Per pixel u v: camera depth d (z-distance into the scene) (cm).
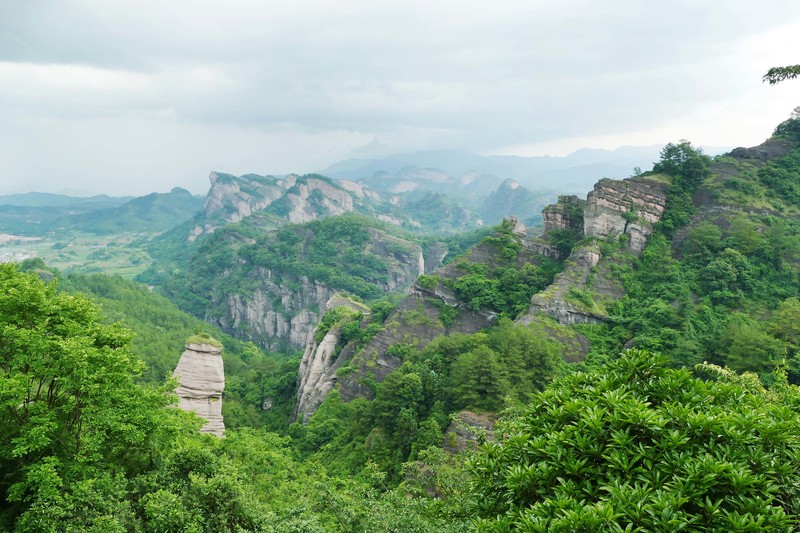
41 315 2669
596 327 7838
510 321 8119
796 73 2481
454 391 6178
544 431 1616
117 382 2780
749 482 1233
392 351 8769
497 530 1384
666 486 1259
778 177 9319
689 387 1652
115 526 2312
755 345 6088
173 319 17188
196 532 2500
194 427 4562
